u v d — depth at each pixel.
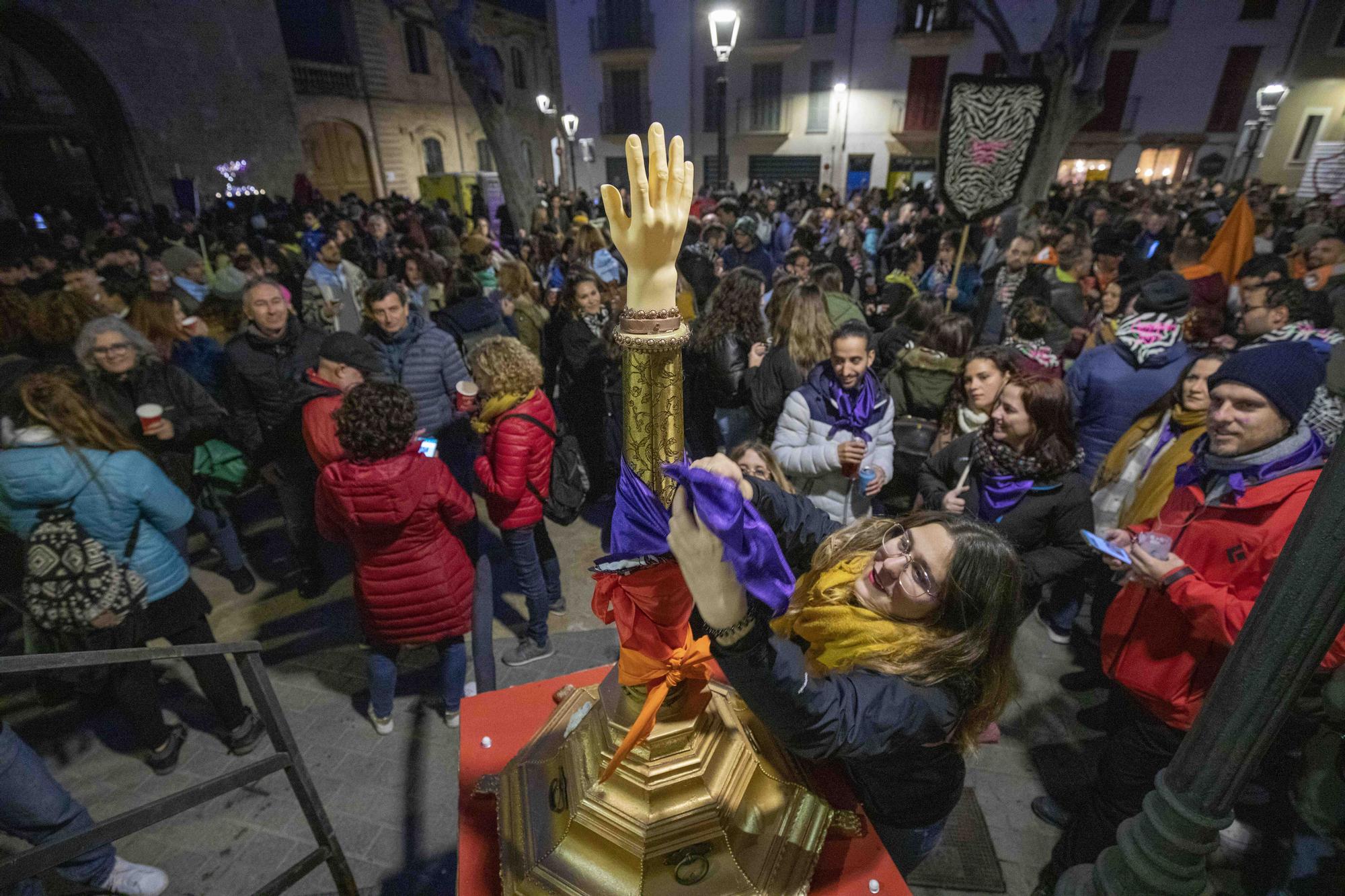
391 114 21.50
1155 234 8.70
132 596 2.24
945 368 3.11
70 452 2.09
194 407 3.18
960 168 3.69
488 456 2.84
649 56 25.12
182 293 4.68
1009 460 2.24
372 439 2.15
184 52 15.44
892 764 1.18
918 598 1.17
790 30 23.52
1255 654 1.00
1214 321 3.03
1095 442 3.21
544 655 3.17
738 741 1.07
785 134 24.88
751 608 0.79
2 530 2.20
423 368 3.47
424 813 2.44
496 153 12.02
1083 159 23.53
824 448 2.69
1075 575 3.04
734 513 0.68
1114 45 21.75
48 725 2.84
